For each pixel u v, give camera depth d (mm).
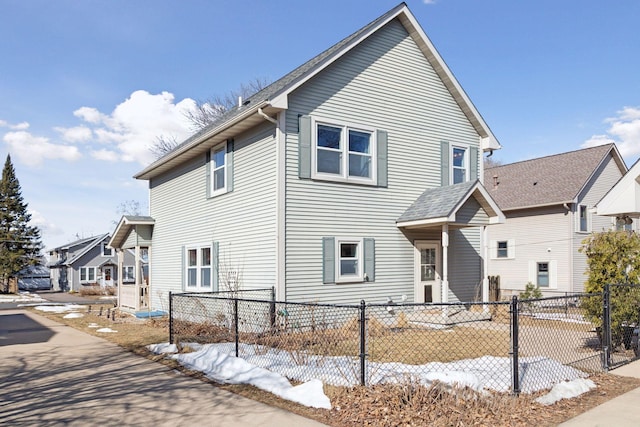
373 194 13227
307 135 12047
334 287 12234
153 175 19094
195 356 8570
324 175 12242
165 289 17719
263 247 11969
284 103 11367
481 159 16188
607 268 8578
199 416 5555
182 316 14352
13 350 10234
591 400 5934
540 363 7461
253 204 12477
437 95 15039
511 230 24281
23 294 42750
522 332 11445
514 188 25375
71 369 8258
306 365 7512
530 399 5773
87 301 30453
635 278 8508
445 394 5570
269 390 6469
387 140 13648
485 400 5523
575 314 14148
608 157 24078
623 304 8352
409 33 14461
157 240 18625
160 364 8461
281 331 10352
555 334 11109
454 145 15352
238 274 12984
